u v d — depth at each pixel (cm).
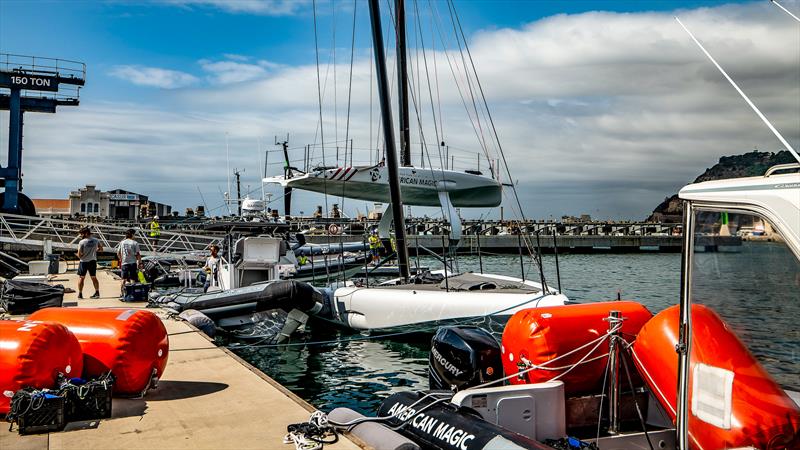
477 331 636
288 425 545
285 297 1209
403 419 509
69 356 573
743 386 335
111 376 585
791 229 303
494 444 415
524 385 486
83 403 558
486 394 476
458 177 1961
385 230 1595
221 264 1606
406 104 1762
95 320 623
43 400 524
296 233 2330
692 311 364
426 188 1880
